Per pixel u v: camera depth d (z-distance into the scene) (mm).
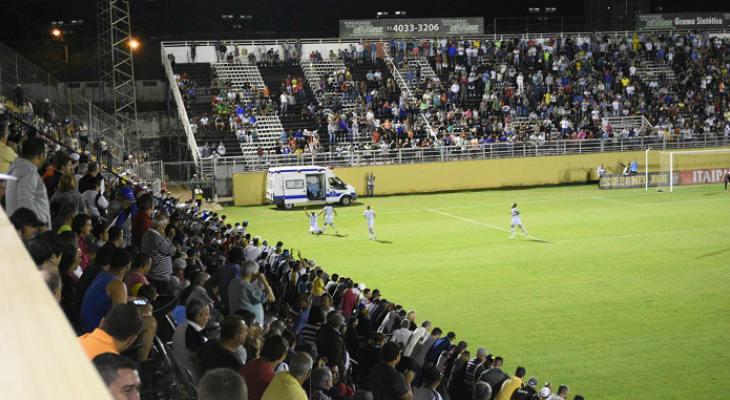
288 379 6215
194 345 7281
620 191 56281
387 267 31375
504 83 66062
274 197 49719
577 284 27609
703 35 71938
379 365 9555
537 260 32156
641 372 18219
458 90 64000
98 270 7188
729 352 19609
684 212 45125
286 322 13617
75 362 705
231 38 90750
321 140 58688
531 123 63250
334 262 32656
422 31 69000
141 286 8648
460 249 35031
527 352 19938
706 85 67938
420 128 60719
